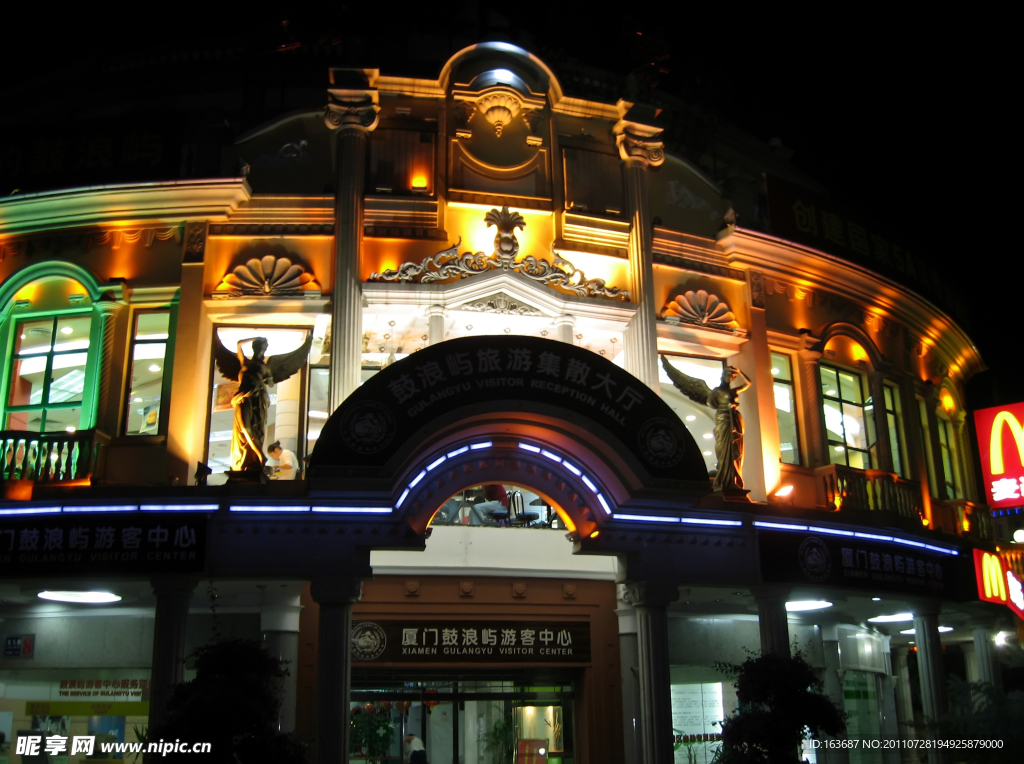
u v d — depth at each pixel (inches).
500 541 658.8
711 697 727.7
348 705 523.5
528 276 668.1
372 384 526.6
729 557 610.5
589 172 722.2
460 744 640.4
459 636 641.0
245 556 531.2
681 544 601.6
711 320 725.9
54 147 662.5
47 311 652.1
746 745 525.7
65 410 639.8
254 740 439.8
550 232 698.2
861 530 660.1
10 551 526.3
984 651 833.5
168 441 605.9
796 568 621.3
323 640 529.7
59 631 639.1
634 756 637.9
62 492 542.0
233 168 677.9
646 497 561.0
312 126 693.9
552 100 721.6
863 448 783.7
